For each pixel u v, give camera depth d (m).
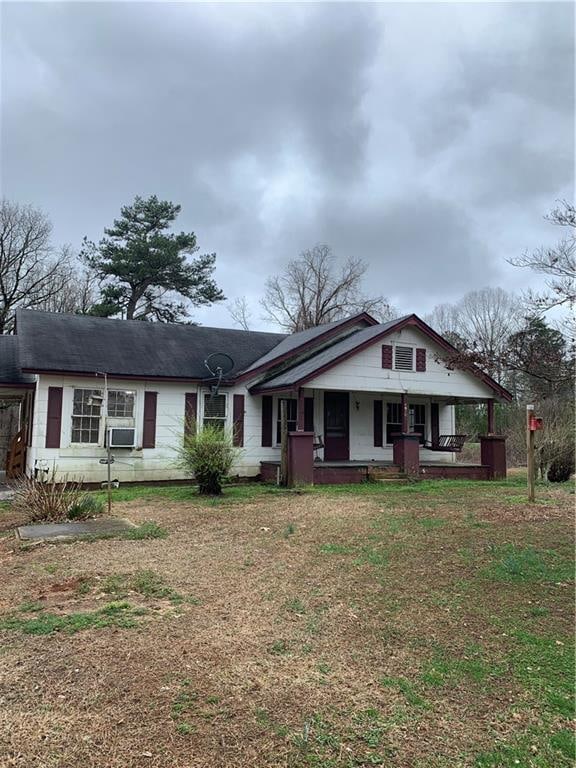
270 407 15.33
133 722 2.62
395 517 8.06
